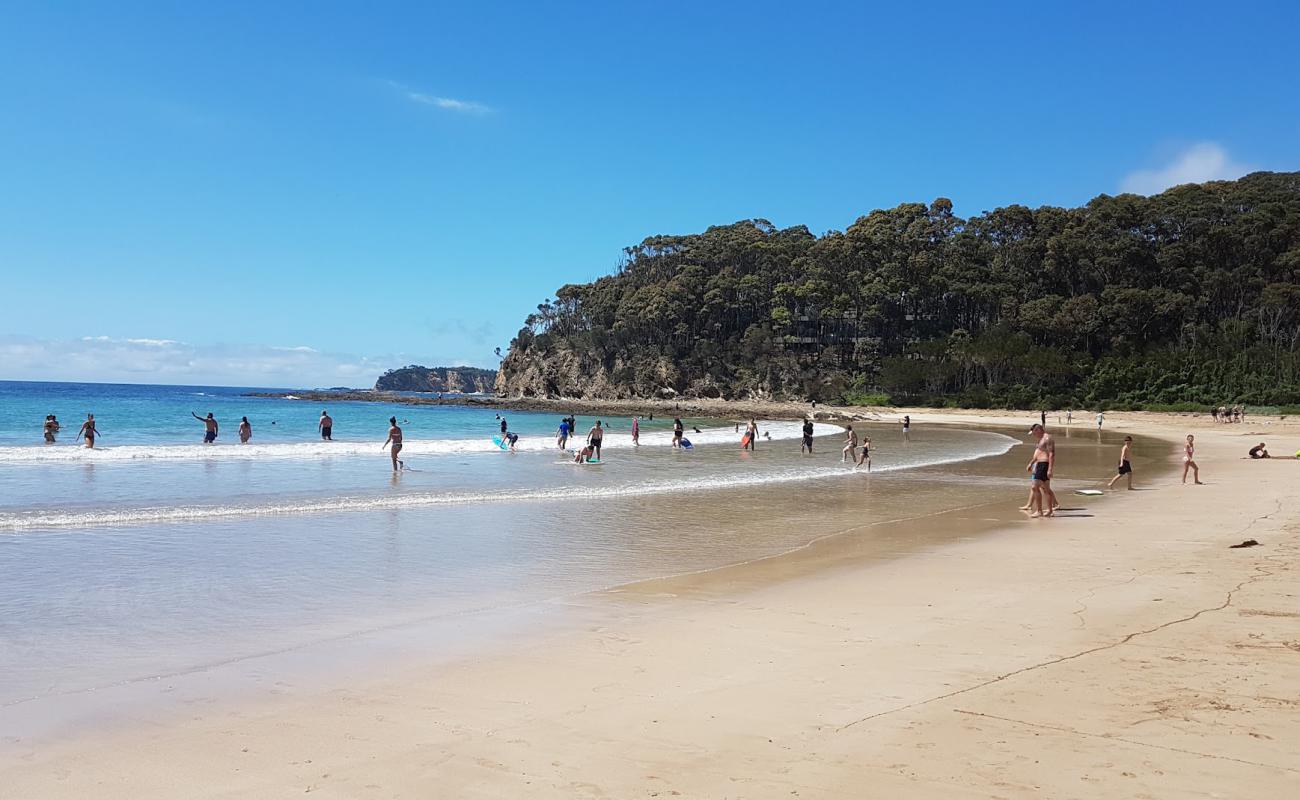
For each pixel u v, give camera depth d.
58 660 7.18
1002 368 107.88
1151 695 5.78
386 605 9.32
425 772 4.75
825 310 124.81
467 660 7.18
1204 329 104.06
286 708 5.96
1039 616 8.36
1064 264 120.44
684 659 7.11
